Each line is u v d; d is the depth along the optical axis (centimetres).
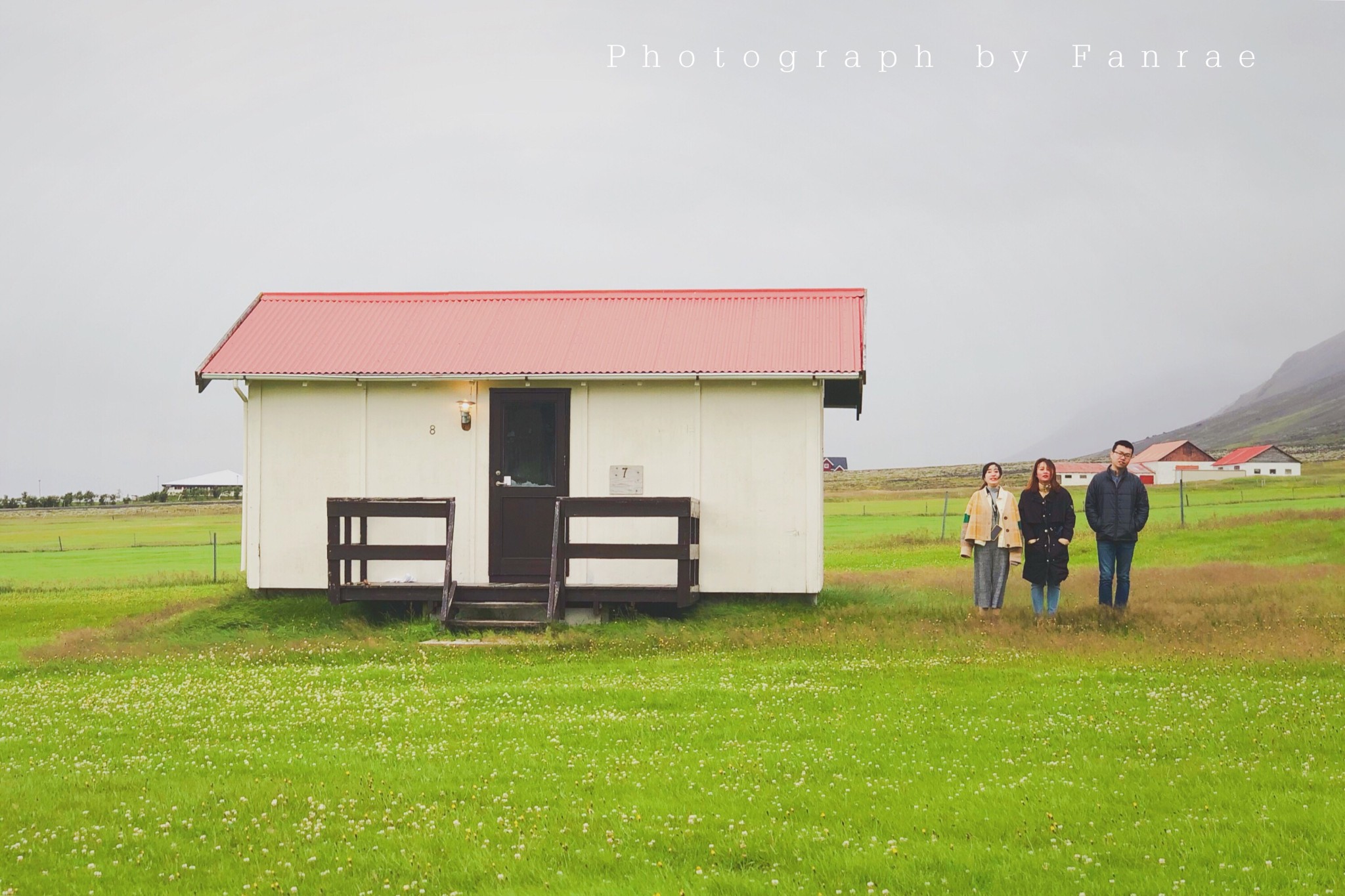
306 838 775
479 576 1950
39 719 1223
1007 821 773
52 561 4538
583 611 1909
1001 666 1453
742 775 918
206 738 1110
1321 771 897
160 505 11112
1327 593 2003
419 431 1967
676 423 1928
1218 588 2088
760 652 1625
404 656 1652
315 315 2139
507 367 1927
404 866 712
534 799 858
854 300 2089
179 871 713
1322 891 632
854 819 788
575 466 1939
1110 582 1792
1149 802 815
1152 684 1305
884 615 1831
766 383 1912
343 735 1114
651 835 763
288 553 1973
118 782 929
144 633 1847
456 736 1097
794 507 1903
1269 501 5794
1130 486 1767
